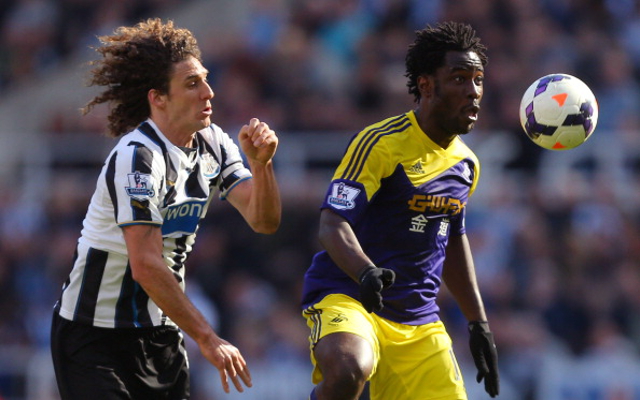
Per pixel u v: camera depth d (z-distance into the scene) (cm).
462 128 1903
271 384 4234
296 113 4969
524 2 5331
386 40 5281
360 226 1938
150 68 1825
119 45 1852
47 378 4516
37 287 4734
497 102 4956
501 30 5247
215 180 1950
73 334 1847
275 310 4400
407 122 1942
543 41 5197
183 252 1884
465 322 4222
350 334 1850
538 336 4322
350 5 5491
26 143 5059
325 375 1827
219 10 5916
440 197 1933
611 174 4731
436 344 1972
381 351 1945
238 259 4488
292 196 4594
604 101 5041
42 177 5000
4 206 4919
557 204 4625
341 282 1947
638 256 4550
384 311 1939
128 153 1789
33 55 6094
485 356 2058
